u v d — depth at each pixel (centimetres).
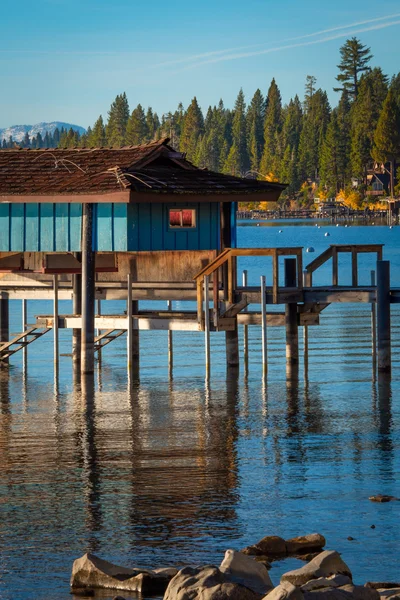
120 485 5159
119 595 3697
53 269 8881
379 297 8431
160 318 8731
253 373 9075
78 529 4453
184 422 6844
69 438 6331
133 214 8362
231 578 3516
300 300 8606
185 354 10456
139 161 8675
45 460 5722
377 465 5541
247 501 4844
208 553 4131
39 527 4484
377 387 8169
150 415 7125
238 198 8625
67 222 8550
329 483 5169
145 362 9938
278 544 4134
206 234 8775
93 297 8556
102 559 3891
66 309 14962
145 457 5781
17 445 6122
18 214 8675
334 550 4091
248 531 4403
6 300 10250
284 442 6169
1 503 4853
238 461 5666
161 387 8406
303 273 9062
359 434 6388
